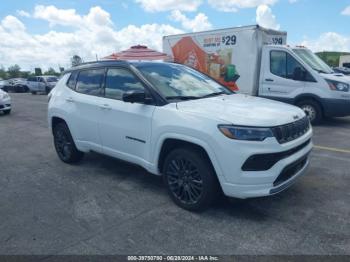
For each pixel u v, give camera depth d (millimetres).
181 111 3760
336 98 8578
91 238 3346
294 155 3625
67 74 5805
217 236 3318
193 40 11484
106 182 4918
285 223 3541
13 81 34656
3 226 3641
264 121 3385
